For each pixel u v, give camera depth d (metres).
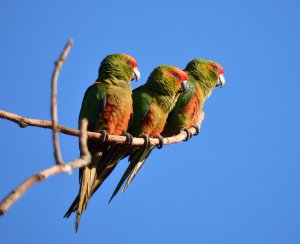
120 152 12.67
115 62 13.53
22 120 8.82
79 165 4.92
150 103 13.48
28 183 4.26
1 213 4.00
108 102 12.53
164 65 14.28
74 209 11.69
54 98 4.97
